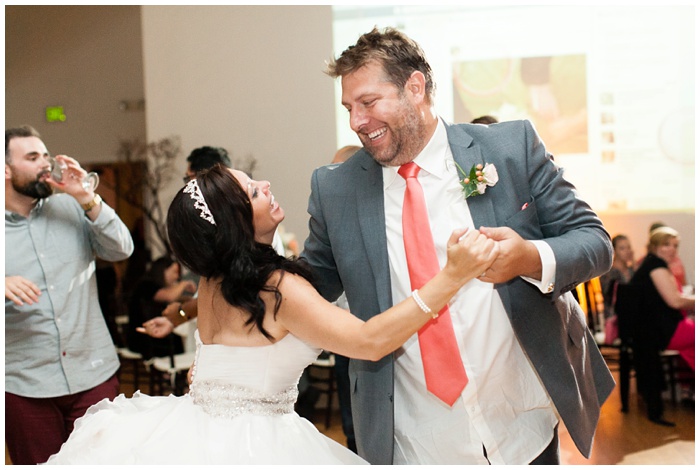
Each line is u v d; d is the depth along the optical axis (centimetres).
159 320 288
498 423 182
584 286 523
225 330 174
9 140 260
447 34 656
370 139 175
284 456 166
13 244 263
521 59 654
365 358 157
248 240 169
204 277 178
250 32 670
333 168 201
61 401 269
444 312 178
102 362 279
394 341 154
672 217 659
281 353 171
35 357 263
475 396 179
